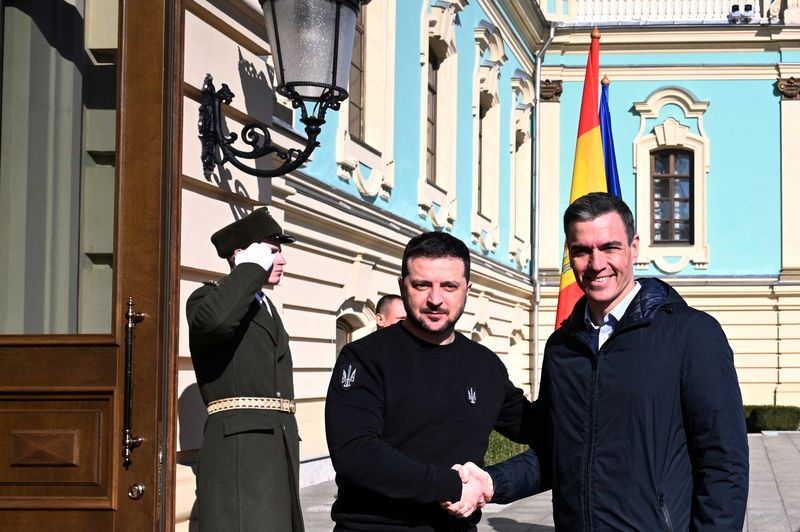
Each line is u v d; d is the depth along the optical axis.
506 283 22.38
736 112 26.42
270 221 5.29
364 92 14.28
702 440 3.54
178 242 4.80
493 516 10.38
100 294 5.10
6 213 5.17
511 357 24.34
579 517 3.65
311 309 11.78
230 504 4.96
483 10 20.55
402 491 3.65
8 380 4.71
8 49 5.21
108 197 5.15
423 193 16.36
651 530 3.52
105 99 5.17
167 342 4.68
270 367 5.18
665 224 26.77
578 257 3.71
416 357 3.85
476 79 20.20
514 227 24.11
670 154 26.80
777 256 26.16
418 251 3.83
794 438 22.16
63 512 4.61
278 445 5.11
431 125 17.80
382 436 3.81
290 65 6.04
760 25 25.95
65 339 4.68
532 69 25.81
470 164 19.88
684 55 26.50
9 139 5.19
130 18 4.84
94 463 4.61
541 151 26.25
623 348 3.62
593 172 10.41
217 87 6.04
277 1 6.03
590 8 26.64
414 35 16.14
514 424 4.16
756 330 25.95
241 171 6.43
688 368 3.57
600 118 11.38
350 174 13.03
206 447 5.07
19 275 5.13
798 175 26.08
